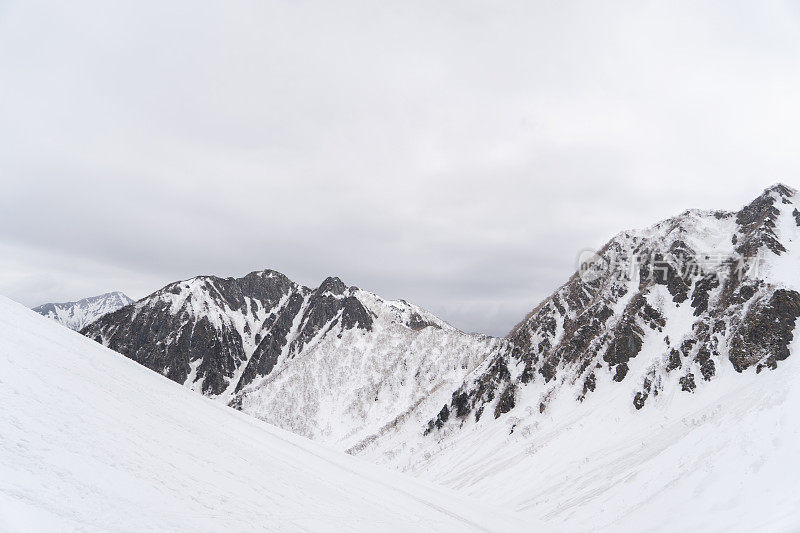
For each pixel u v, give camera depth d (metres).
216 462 15.55
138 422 15.55
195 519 10.19
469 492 57.28
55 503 8.19
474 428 85.88
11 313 23.36
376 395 151.50
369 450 108.06
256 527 11.25
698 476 32.09
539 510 44.19
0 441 9.48
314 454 29.03
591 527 34.62
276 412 151.62
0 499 7.34
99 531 7.95
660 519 29.19
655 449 44.78
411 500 25.67
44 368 16.03
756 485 26.73
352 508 17.44
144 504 9.81
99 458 11.05
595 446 55.28
